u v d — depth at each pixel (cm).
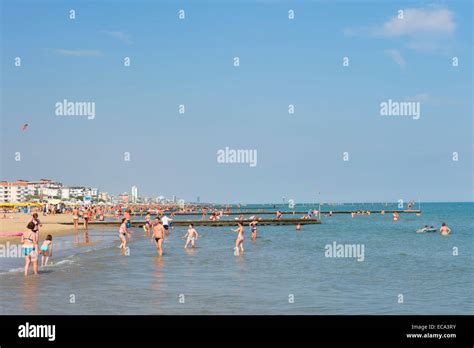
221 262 3180
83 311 1705
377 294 2083
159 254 3503
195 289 2133
